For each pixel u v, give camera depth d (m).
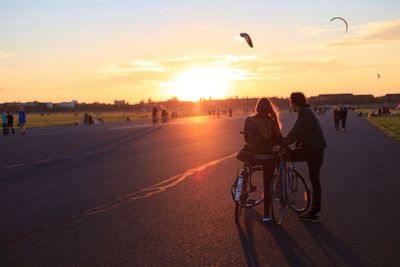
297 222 7.34
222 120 68.75
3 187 10.92
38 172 13.42
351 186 10.50
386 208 8.23
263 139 7.11
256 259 5.56
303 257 5.62
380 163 14.48
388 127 35.47
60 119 97.19
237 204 7.20
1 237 6.65
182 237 6.52
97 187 10.72
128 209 8.37
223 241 6.30
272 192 7.19
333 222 7.30
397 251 5.82
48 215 7.98
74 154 18.50
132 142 24.81
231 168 13.85
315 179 7.31
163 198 9.34
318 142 7.31
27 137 31.22
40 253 5.89
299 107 7.38
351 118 64.12
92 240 6.43
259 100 7.21
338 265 5.34
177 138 27.69
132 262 5.50
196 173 12.83
